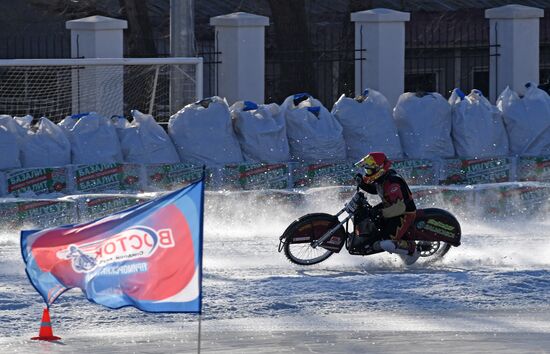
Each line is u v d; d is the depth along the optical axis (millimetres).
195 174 47469
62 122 47875
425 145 50844
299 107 50688
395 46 64750
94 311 29672
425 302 31406
